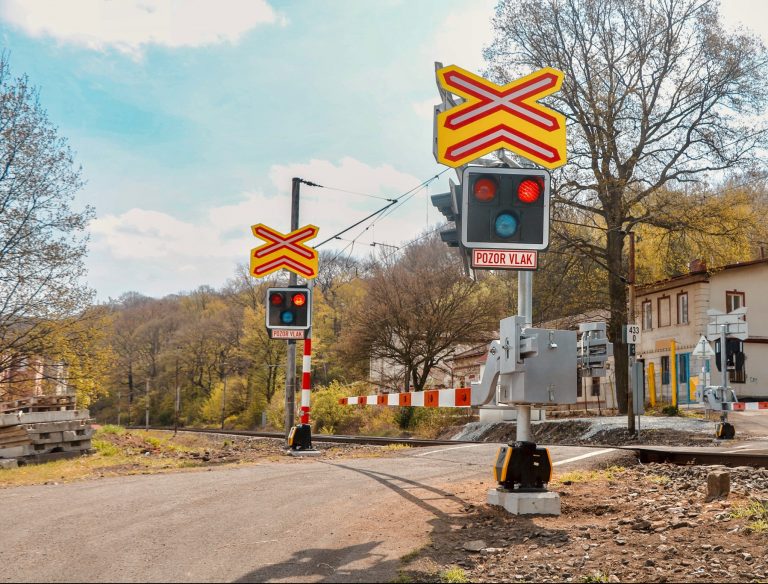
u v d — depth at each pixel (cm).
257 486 947
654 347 4341
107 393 3175
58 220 2816
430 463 1283
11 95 2767
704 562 534
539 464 761
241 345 7781
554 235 3284
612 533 639
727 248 3378
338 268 6844
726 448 1617
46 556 573
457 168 848
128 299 12012
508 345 738
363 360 4744
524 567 542
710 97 3284
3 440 1548
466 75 855
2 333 2791
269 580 505
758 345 4012
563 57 3331
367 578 512
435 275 4547
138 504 803
